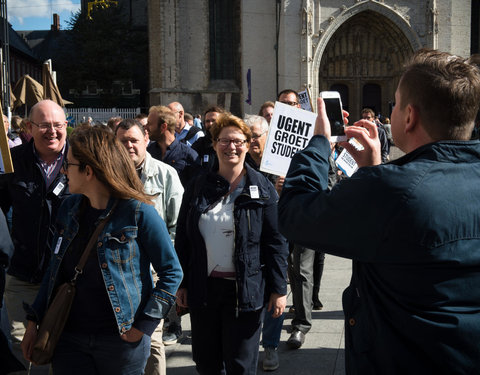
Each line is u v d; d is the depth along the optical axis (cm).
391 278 204
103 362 331
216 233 414
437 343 191
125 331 322
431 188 194
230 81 4044
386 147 1345
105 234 325
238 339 405
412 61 218
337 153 615
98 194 336
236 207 417
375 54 4103
